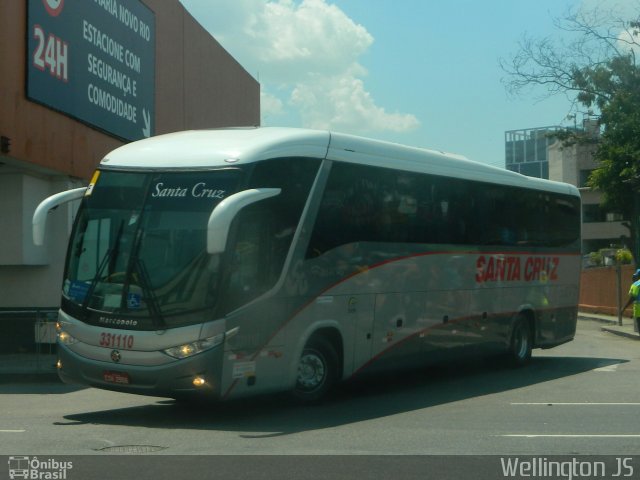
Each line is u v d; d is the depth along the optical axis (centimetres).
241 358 1107
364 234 1334
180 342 1071
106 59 2103
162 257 1102
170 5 2591
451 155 1600
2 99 1636
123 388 1104
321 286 1241
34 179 1889
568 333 1983
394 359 1407
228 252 1091
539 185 1856
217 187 1110
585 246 7450
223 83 3184
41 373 1642
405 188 1433
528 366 1867
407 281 1429
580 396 1385
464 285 1583
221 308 1080
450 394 1424
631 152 4012
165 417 1175
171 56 2602
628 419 1132
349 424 1104
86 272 1148
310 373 1259
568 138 4431
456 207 1566
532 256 1820
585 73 4053
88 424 1116
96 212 1163
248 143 1158
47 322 1719
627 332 2944
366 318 1335
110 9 2127
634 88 4069
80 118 1956
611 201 4194
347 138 1315
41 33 1775
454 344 1559
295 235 1195
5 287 1966
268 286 1148
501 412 1207
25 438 1001
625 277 3938
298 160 1209
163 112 2530
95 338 1114
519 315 1786
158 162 1152
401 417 1165
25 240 1848
